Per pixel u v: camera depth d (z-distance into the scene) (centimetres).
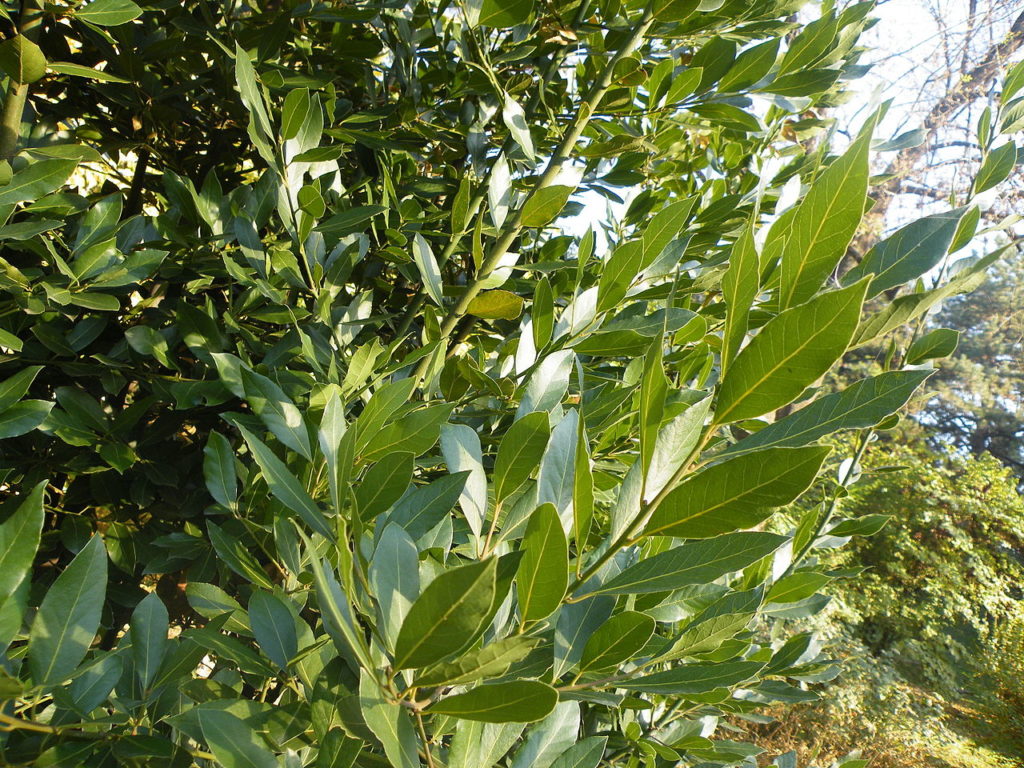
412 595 37
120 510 110
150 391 109
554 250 125
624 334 76
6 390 60
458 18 130
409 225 109
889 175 106
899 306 48
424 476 91
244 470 71
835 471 113
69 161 75
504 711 32
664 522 36
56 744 45
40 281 81
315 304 90
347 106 118
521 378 84
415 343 123
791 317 31
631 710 88
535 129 120
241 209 91
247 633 63
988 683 593
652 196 122
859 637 616
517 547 54
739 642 71
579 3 107
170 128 130
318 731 47
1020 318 1312
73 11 79
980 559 672
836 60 112
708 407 43
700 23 99
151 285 119
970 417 1432
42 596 90
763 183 78
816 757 393
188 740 59
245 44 108
